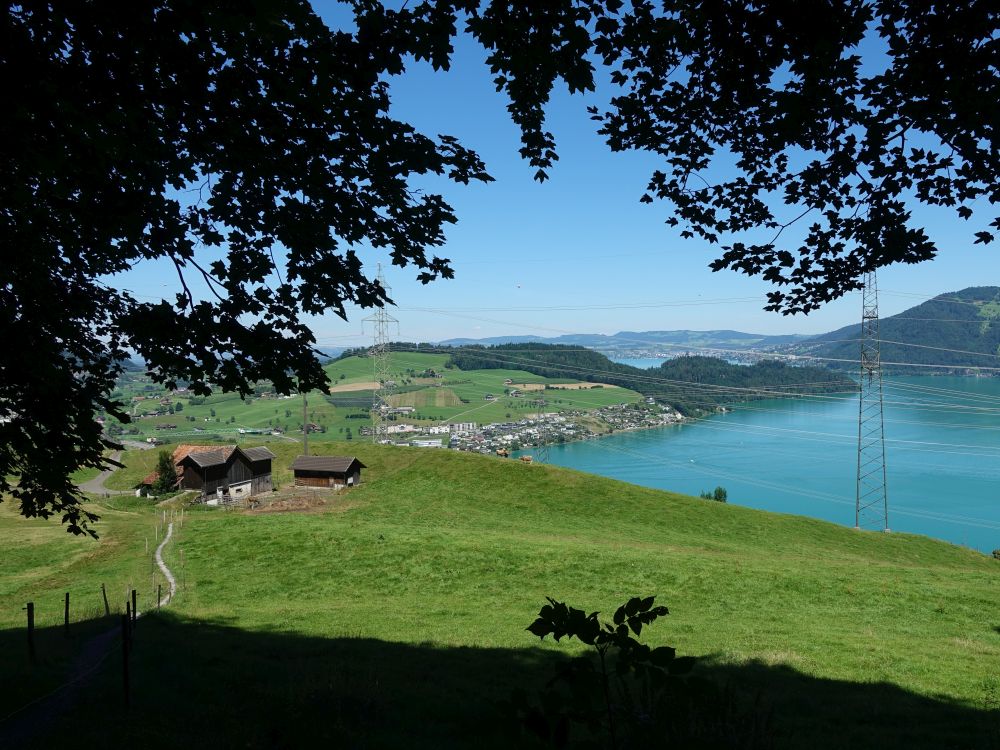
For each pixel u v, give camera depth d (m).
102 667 14.21
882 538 59.19
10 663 13.63
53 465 10.80
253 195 9.35
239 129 8.02
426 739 9.73
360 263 10.13
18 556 42.00
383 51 8.13
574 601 31.09
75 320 11.02
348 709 11.16
